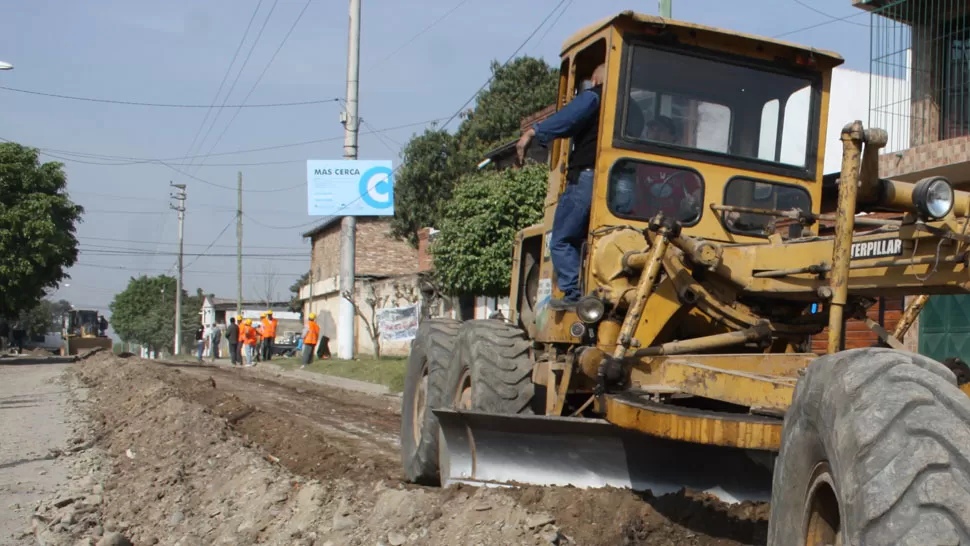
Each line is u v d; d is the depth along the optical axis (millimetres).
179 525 7215
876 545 2861
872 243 4656
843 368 3355
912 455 2877
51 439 12055
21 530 7070
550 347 6773
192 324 102438
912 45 13969
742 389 4980
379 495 6816
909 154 12867
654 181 6340
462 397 7434
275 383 25062
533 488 5953
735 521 5402
